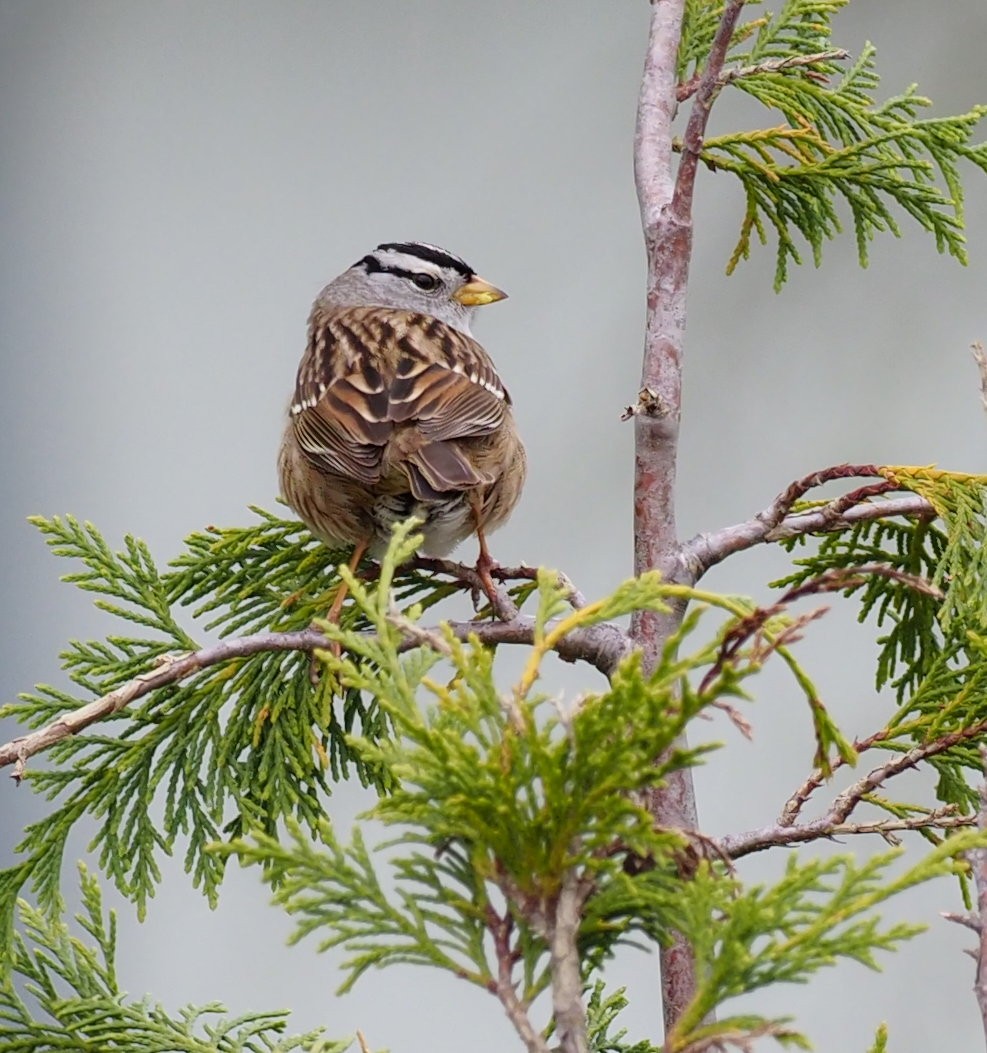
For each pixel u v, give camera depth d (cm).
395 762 479
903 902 1248
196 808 712
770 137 880
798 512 777
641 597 511
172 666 669
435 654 525
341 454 879
